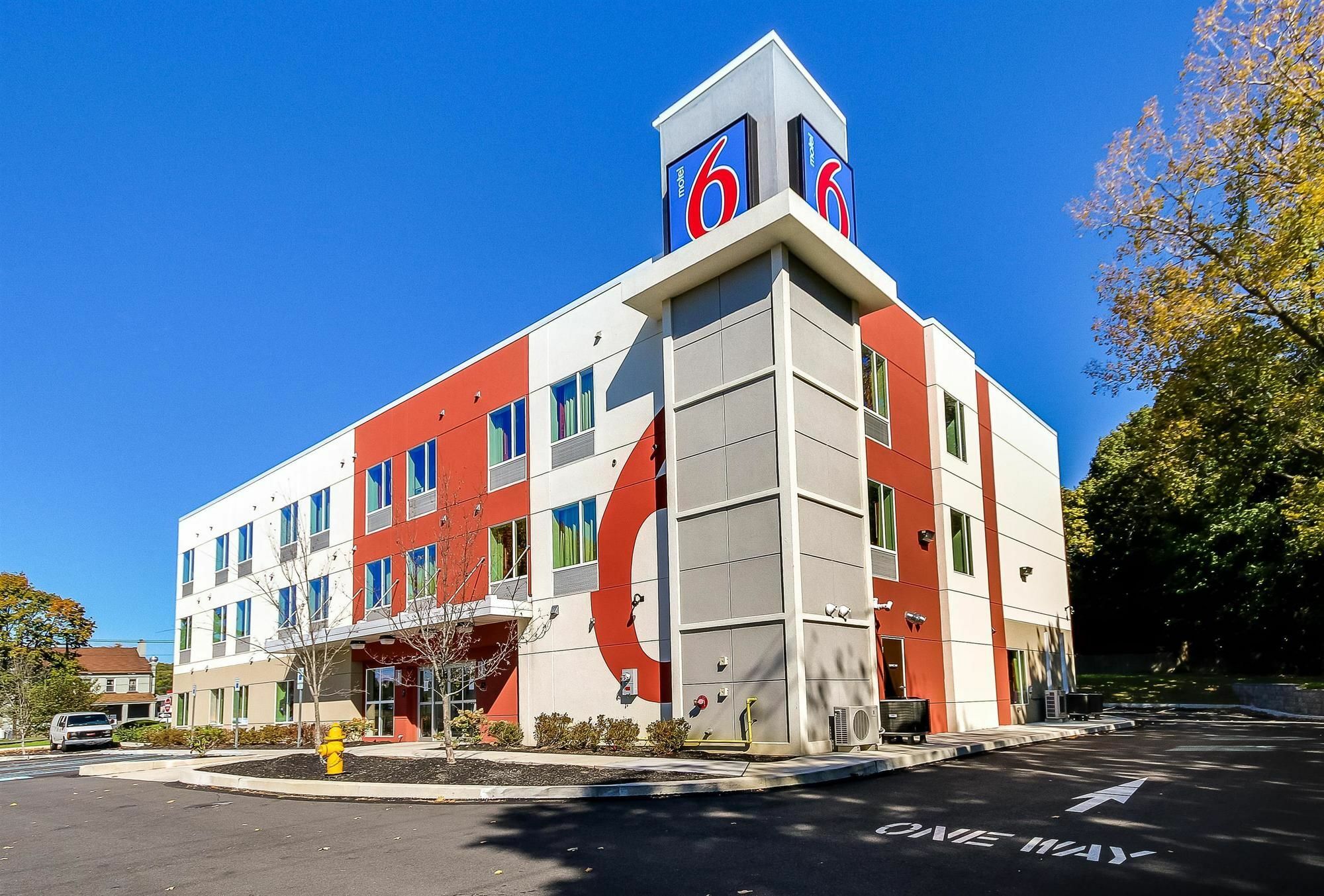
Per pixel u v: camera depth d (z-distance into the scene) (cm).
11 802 1716
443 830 1035
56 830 1264
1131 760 1555
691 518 1931
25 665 5519
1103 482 4994
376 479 3125
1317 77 1591
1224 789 1173
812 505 1816
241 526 3969
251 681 3681
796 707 1662
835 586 1844
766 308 1855
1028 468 3247
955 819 980
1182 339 1931
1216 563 4191
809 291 1939
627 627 2122
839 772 1390
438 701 2706
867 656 1891
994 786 1243
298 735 2691
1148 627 5181
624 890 718
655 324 2191
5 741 5306
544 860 843
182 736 3609
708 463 1916
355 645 2834
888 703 1916
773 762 1517
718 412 1914
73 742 3991
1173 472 2408
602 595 2203
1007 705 2694
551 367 2480
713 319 1967
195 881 842
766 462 1798
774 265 1847
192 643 4284
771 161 1923
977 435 2822
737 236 1844
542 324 2530
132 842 1099
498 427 2633
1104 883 695
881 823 968
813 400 1883
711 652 1838
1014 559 2983
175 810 1383
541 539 2411
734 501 1841
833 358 1986
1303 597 3994
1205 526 4256
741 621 1783
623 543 2172
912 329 2539
